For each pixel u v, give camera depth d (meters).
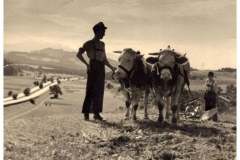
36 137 8.89
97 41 10.91
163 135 9.33
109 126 10.24
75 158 7.96
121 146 8.73
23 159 7.68
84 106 10.93
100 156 8.12
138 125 10.38
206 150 8.53
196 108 12.47
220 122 11.66
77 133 9.42
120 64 10.93
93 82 10.93
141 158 8.11
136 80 10.97
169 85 10.45
